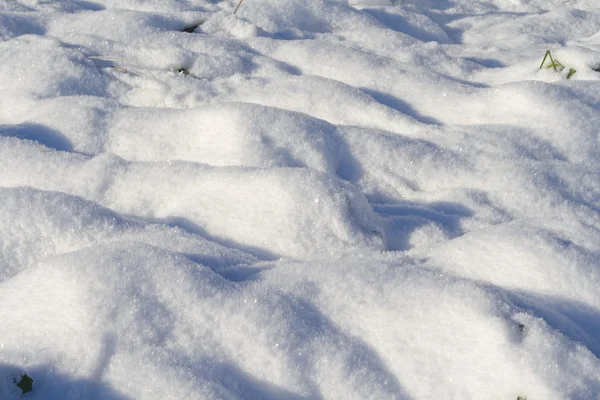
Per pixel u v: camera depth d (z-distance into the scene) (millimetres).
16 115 3336
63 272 1944
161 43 3928
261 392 1738
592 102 3320
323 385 1747
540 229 2170
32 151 2879
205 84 3561
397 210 2705
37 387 1742
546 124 3143
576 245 2166
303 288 1955
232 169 2590
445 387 1712
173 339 1813
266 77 3662
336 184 2484
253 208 2457
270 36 4336
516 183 2746
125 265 1957
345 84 3455
